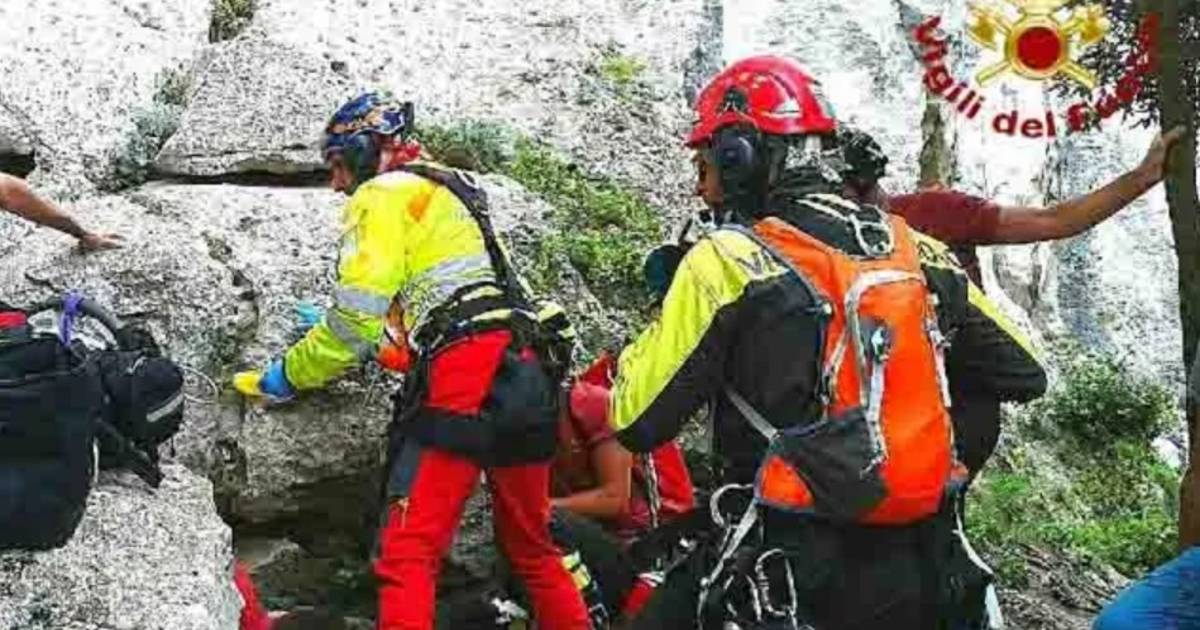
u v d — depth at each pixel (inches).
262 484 211.2
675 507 212.8
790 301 145.6
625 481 207.5
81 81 258.1
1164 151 187.0
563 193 268.4
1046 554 285.7
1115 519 321.7
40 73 256.4
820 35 378.0
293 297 217.0
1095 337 430.0
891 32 382.6
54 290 210.7
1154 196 432.8
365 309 183.8
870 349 144.4
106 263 212.4
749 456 148.5
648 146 290.4
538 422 186.7
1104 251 431.8
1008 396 163.6
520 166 271.3
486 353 184.1
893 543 147.2
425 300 185.8
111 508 175.6
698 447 239.1
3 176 207.5
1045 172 394.9
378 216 185.9
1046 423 335.3
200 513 181.0
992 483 299.4
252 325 215.5
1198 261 191.9
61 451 167.3
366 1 303.0
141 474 181.2
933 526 148.9
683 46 321.1
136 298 211.3
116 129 253.6
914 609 147.9
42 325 182.1
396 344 189.5
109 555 169.3
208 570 171.0
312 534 222.2
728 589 147.2
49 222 211.2
